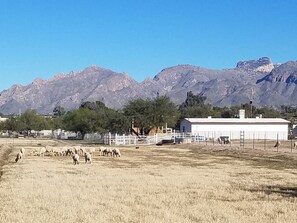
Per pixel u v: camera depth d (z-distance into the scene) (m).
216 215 17.69
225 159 54.41
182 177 32.84
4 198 21.61
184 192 24.78
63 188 25.72
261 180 31.62
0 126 173.50
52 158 53.97
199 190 25.69
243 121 108.44
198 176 33.81
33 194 22.95
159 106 110.00
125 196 22.89
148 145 88.19
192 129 106.88
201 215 17.59
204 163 48.16
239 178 32.84
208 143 86.25
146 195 23.31
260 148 67.69
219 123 107.44
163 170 39.06
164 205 20.09
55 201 20.75
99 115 126.44
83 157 54.66
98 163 46.53
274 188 27.30
